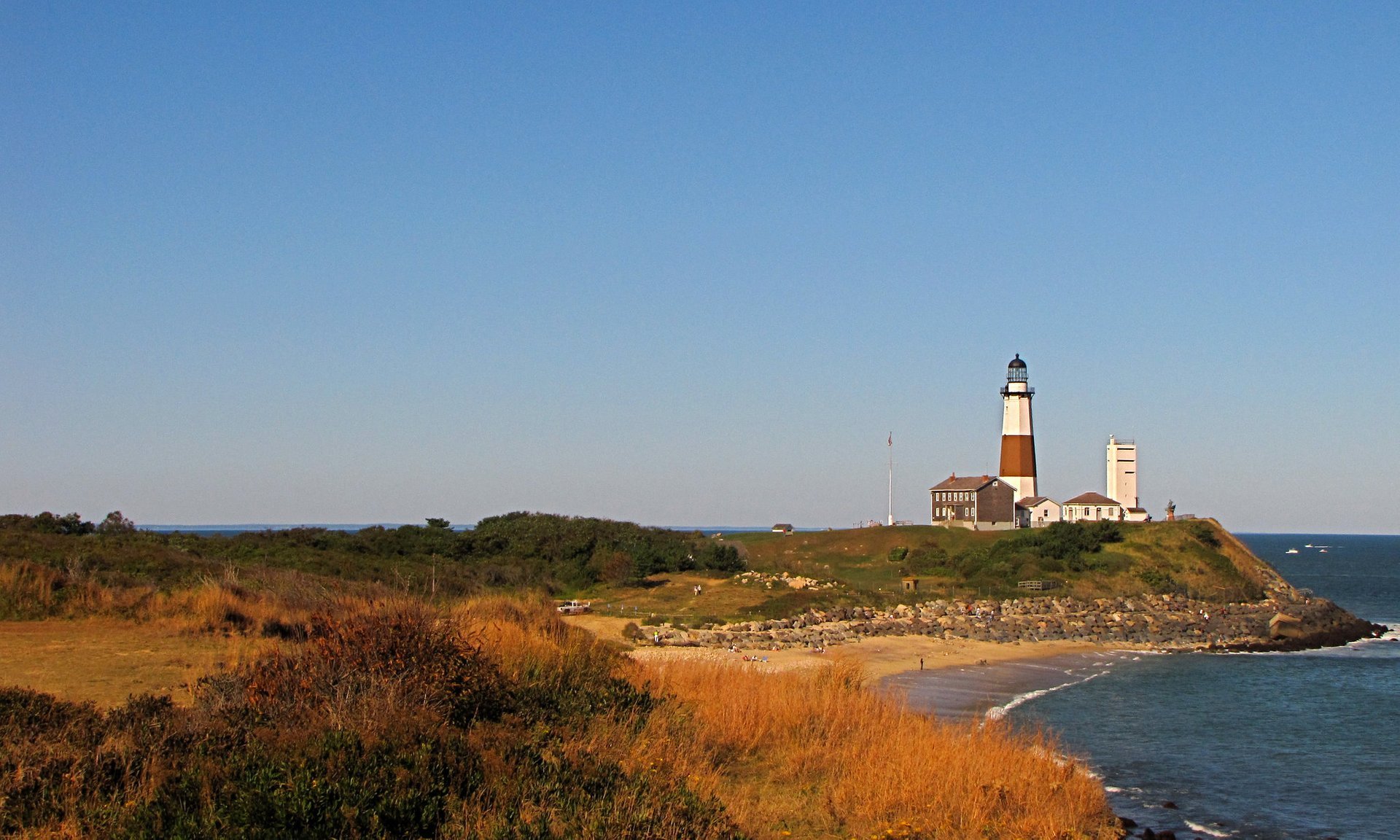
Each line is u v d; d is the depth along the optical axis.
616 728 17.98
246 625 24.66
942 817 17.33
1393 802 30.02
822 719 21.81
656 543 89.56
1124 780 31.66
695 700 22.12
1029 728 37.66
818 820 16.55
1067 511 115.62
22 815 11.05
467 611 24.50
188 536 63.44
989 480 115.06
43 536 40.56
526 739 15.09
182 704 16.17
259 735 13.33
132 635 22.84
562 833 11.83
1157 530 100.12
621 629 60.44
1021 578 86.62
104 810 11.30
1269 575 97.44
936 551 97.56
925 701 44.75
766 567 92.81
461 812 12.05
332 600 27.33
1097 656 64.75
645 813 12.93
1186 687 52.62
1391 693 51.50
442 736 13.91
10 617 24.34
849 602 74.56
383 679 15.74
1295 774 33.38
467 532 87.25
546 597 39.59
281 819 10.91
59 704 14.64
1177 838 25.66
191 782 11.77
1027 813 18.83
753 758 19.98
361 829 11.20
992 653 63.56
